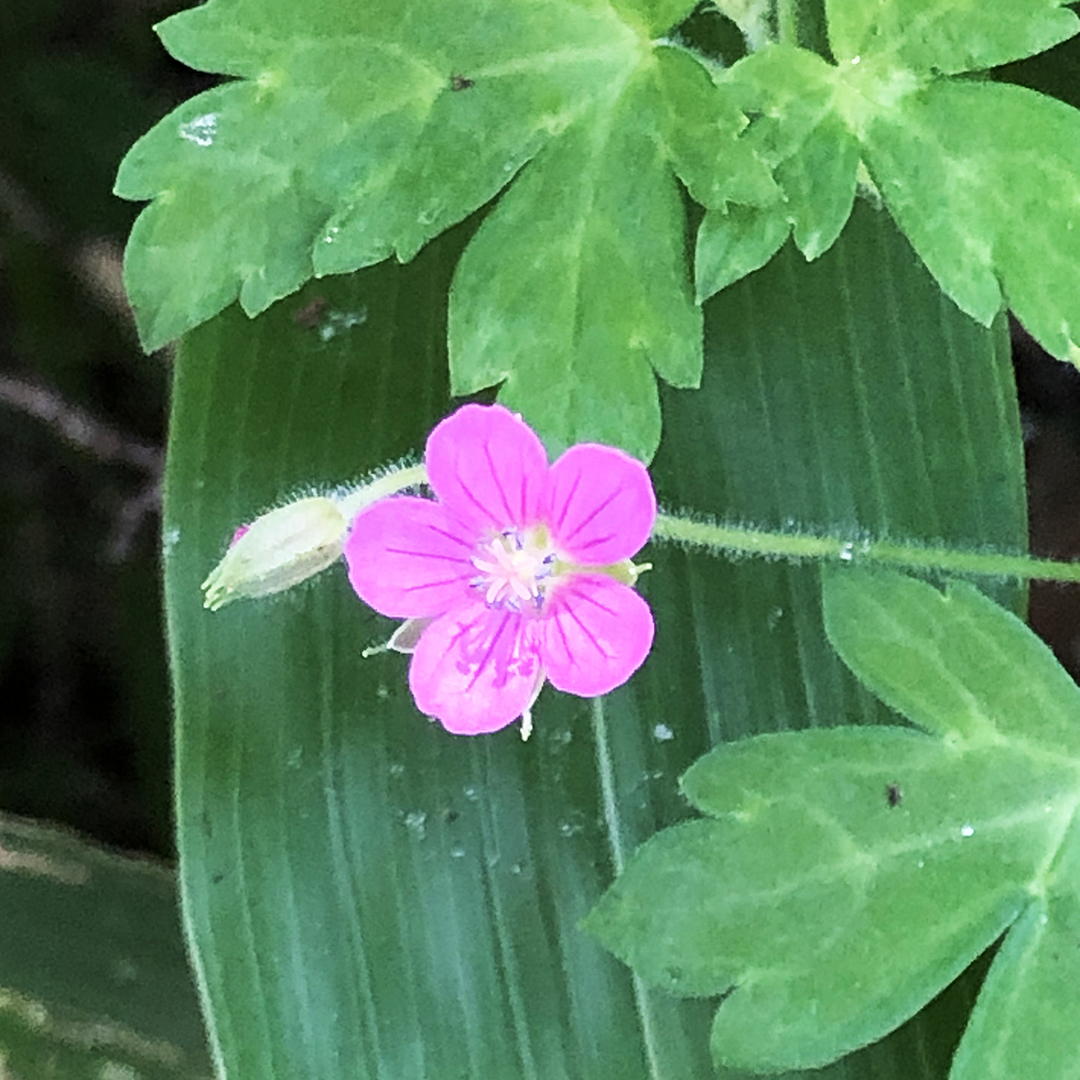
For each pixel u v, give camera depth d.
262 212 0.12
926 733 0.12
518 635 0.11
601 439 0.12
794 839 0.12
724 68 0.12
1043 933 0.12
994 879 0.12
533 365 0.12
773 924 0.12
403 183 0.12
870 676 0.12
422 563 0.11
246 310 0.12
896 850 0.12
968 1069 0.12
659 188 0.12
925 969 0.12
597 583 0.11
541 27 0.12
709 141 0.12
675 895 0.12
